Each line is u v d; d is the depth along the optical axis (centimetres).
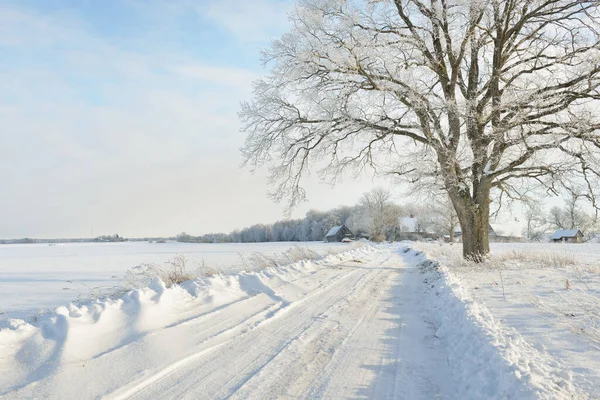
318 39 1516
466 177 1600
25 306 1157
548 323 604
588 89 1373
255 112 1717
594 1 1394
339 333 641
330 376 458
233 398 395
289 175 1817
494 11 1530
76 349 484
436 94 1495
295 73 1575
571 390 350
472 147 1561
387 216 8075
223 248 7062
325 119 1562
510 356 410
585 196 1488
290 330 652
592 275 1102
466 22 1538
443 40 1529
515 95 1440
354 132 1639
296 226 12781
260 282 1001
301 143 1744
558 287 922
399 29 1572
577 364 435
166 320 642
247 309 774
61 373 426
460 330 576
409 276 1445
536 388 331
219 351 537
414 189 1777
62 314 557
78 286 1705
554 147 1423
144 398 391
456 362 490
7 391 386
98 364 458
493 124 1586
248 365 488
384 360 516
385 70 1523
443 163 1550
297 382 439
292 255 1783
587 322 598
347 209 11600
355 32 1488
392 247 4825
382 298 976
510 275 1179
